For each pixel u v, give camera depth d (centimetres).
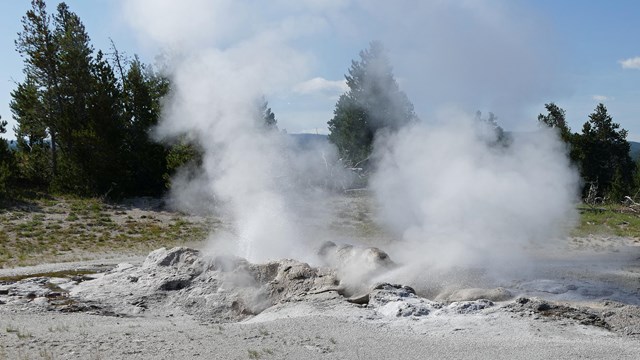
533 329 1003
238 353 832
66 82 3853
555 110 4800
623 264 1956
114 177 3672
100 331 989
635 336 988
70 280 1642
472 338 944
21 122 4041
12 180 3716
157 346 873
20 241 2642
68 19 4016
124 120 3941
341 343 894
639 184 4688
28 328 1008
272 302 1354
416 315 1116
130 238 2808
